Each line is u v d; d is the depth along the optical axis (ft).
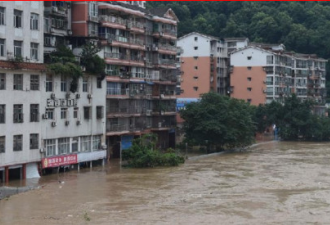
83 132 198.39
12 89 164.35
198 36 361.10
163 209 128.57
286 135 332.60
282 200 139.64
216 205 133.18
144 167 202.28
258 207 131.13
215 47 367.25
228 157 236.02
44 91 177.58
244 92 370.94
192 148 276.62
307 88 413.39
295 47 447.83
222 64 376.89
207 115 257.14
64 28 210.59
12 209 127.85
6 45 164.66
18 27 169.17
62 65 183.21
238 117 262.26
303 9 479.41
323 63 432.66
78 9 214.90
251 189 155.33
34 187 154.81
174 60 278.05
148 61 255.29
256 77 367.66
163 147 267.59
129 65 235.40
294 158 231.09
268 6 492.95
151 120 258.16
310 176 179.11
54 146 183.83
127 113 230.89
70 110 191.01
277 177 176.86
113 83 221.87
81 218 119.24
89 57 199.31
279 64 370.73
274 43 451.94
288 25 451.12
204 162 217.77
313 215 123.13
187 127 263.29
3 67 158.30
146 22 256.73
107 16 224.53
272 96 363.97
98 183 164.86
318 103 409.08
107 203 135.33
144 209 128.47
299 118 334.85
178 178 175.52
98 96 206.49
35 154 173.68
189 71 363.35
